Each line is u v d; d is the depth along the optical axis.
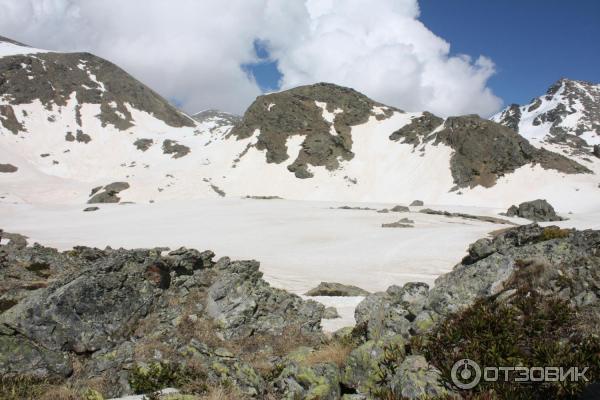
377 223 85.50
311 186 168.50
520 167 156.50
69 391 11.82
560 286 11.04
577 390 7.80
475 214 106.00
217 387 11.04
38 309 15.82
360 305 18.91
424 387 8.81
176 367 12.34
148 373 11.90
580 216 101.62
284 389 10.91
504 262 13.19
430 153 176.00
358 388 10.12
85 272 18.16
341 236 71.38
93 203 130.00
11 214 104.12
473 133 171.38
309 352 14.16
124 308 17.80
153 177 172.12
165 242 67.38
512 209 107.31
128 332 17.22
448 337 10.21
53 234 76.81
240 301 20.14
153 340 16.48
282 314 21.08
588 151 182.38
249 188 167.12
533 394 8.14
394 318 13.61
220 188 165.50
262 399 10.82
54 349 15.14
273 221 89.62
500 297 11.39
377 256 54.69
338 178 172.88
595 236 12.64
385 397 9.16
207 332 18.33
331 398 10.03
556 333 9.66
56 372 13.59
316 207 116.12
